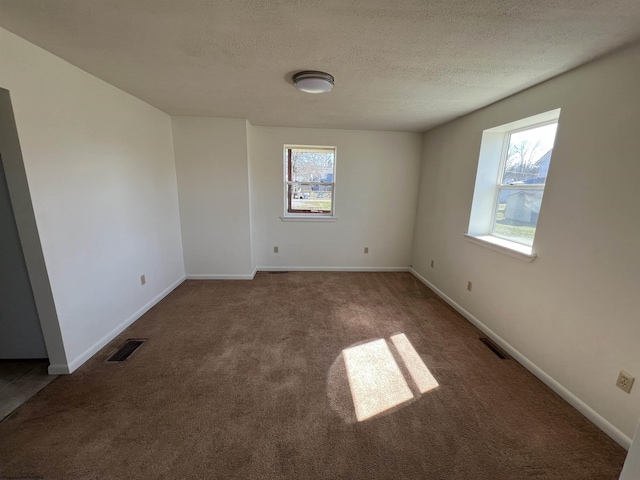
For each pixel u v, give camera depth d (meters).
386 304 3.31
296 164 4.28
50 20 1.42
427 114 3.09
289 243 4.43
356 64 1.86
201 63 1.91
